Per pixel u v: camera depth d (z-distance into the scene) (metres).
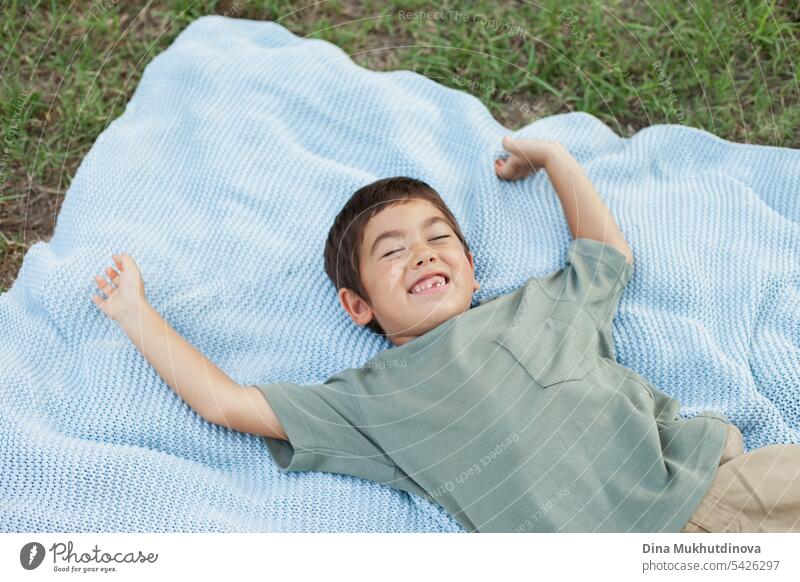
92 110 1.92
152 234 1.55
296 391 1.35
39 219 1.81
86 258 1.49
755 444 1.40
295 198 1.61
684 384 1.46
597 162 1.67
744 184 1.66
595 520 1.25
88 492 1.31
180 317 1.48
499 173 1.63
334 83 1.73
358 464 1.34
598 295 1.43
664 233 1.57
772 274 1.53
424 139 1.71
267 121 1.67
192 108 1.68
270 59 1.75
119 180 1.61
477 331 1.36
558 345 1.35
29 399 1.39
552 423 1.29
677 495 1.25
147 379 1.40
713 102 1.93
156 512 1.31
